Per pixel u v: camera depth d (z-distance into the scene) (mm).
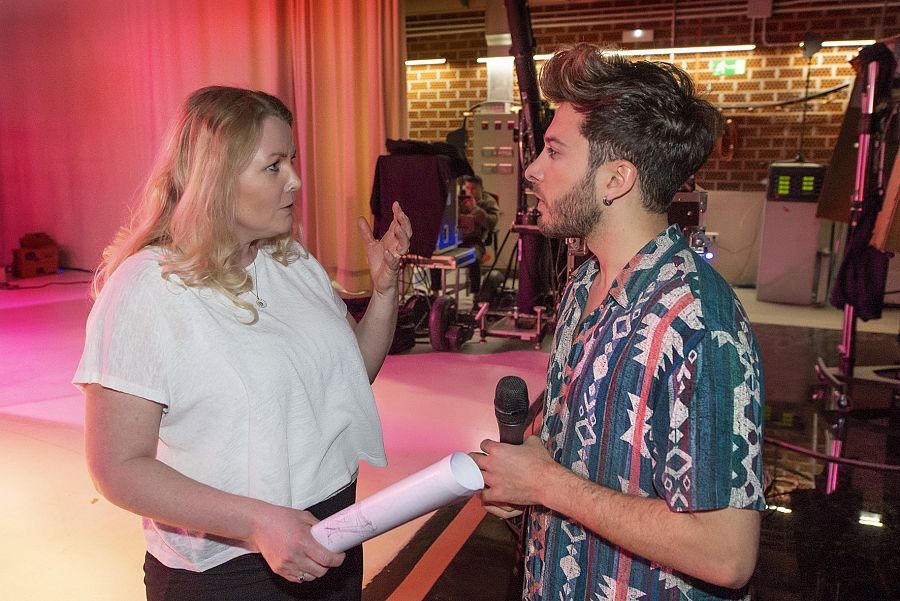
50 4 8008
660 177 1018
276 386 1152
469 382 4480
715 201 7914
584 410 998
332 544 1040
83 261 8562
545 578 1070
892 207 3750
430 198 5180
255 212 1183
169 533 1179
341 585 1320
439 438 3523
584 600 1024
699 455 875
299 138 7109
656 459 931
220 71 7137
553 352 1169
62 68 8125
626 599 988
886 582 2498
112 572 2387
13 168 8727
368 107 6809
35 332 5570
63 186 8492
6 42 8383
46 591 2273
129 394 1077
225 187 1138
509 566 2488
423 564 2502
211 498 1062
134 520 2730
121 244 1211
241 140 1136
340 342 1300
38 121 8445
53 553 2492
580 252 3820
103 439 1083
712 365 889
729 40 7664
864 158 4059
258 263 1283
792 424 3988
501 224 8328
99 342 1085
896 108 3977
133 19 7508
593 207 1046
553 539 1059
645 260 999
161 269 1117
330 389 1280
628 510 916
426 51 8859
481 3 8203
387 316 1515
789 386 4633
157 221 1187
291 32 6961
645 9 7828
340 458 1308
